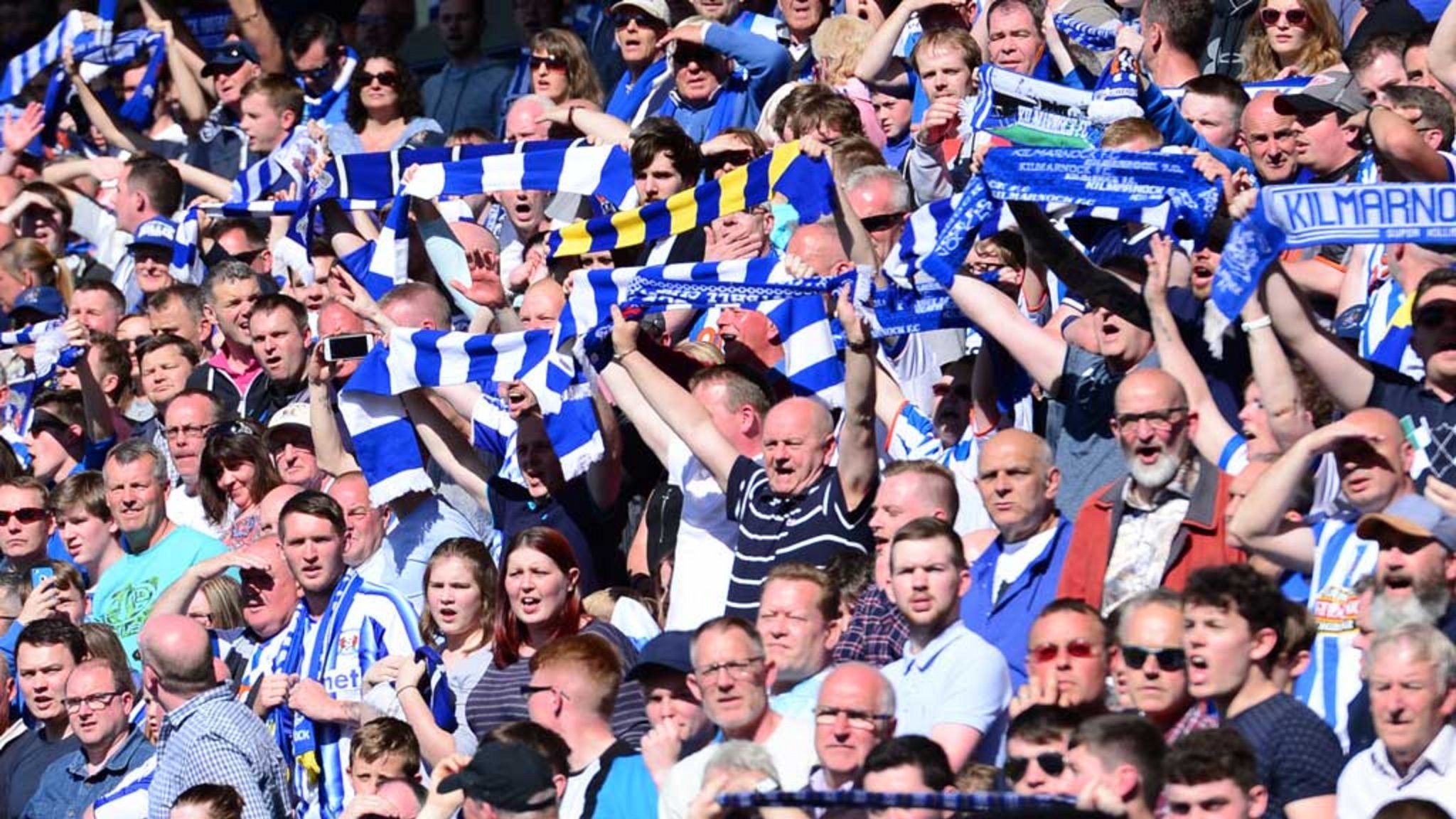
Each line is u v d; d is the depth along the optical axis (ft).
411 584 95.40
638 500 91.97
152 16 152.46
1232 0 113.09
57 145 153.07
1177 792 59.31
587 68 118.01
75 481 107.34
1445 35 91.35
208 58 152.35
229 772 85.25
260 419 111.14
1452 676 63.00
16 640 101.86
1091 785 60.18
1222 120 94.43
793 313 89.86
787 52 114.11
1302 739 63.52
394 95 125.70
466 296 105.29
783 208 94.17
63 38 151.02
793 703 72.43
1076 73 101.45
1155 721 65.62
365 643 90.48
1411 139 82.12
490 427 96.02
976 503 84.38
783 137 100.37
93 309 126.82
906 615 71.26
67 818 91.76
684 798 69.56
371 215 113.19
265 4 165.48
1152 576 72.59
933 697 70.23
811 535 80.79
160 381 114.93
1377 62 96.94
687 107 115.14
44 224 142.31
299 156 120.26
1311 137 87.81
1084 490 79.30
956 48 99.55
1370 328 84.58
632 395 89.30
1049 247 79.41
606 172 103.50
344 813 80.69
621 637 80.94
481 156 105.70
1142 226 83.35
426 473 96.17
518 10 141.18
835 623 73.87
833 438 82.17
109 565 106.93
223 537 104.37
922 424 88.02
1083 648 66.64
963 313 85.25
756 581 81.71
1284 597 64.80
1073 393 80.38
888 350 93.15
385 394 96.02
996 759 70.03
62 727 95.30
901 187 91.50
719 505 85.66
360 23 152.66
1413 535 66.18
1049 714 62.59
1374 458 68.44
